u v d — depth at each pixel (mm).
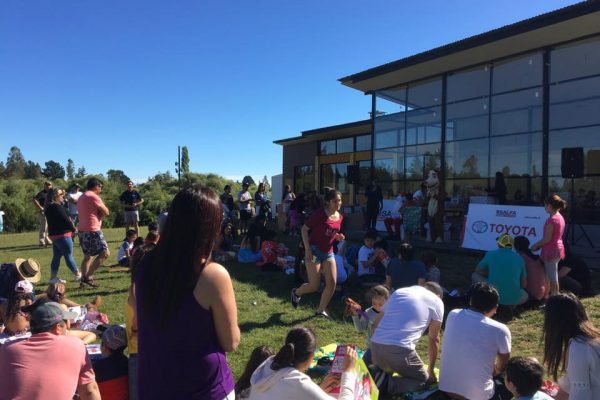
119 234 17953
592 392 2805
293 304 6234
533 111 12180
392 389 3906
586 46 11234
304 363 2686
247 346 5012
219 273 1789
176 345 1736
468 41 11453
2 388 2533
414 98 14805
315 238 5918
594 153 12102
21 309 4023
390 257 8219
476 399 3424
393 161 15586
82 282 7723
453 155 13906
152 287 1772
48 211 7637
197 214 1760
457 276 8375
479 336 3459
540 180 12156
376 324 4555
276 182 27453
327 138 23422
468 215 10672
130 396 3379
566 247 6895
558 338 2975
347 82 15055
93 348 4379
